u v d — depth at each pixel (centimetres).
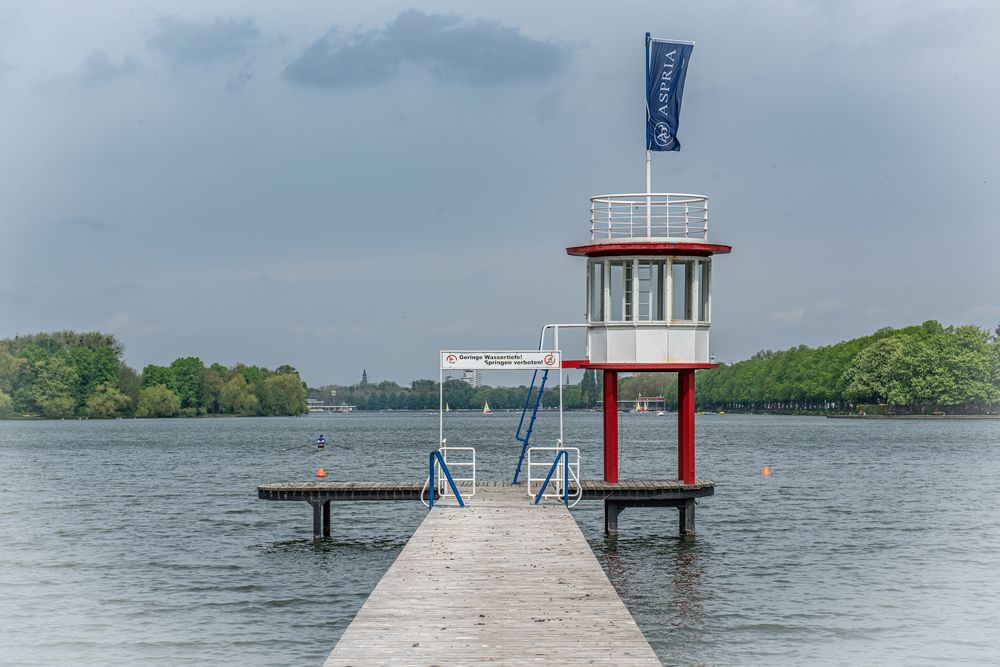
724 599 3359
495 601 2080
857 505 5975
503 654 1738
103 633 2959
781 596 3406
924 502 6141
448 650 1756
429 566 2406
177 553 4309
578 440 17325
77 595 3462
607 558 4088
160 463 10662
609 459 4228
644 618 3109
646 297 4088
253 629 3005
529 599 2094
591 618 1955
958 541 4562
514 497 3719
